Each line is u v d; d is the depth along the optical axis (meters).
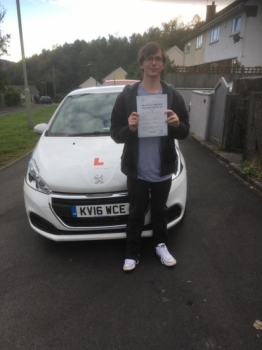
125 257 2.77
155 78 2.06
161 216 2.53
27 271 2.63
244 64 17.77
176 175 2.81
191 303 2.17
